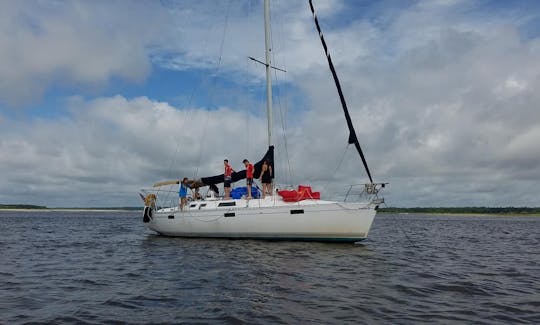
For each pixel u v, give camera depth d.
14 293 7.59
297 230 13.99
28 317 5.98
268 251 12.59
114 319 5.84
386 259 11.82
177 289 7.72
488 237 23.83
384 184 13.44
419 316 5.96
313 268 9.86
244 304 6.54
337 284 8.10
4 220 45.31
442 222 54.22
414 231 29.28
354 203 13.54
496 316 6.01
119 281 8.68
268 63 16.20
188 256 12.05
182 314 6.03
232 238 15.49
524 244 18.92
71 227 31.73
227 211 15.22
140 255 12.91
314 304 6.54
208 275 9.05
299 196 14.41
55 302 6.87
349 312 6.11
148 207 18.80
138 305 6.60
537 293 7.63
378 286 8.00
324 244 14.01
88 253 13.80
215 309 6.26
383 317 5.88
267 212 14.30
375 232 26.66
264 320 5.71
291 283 8.15
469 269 10.59
